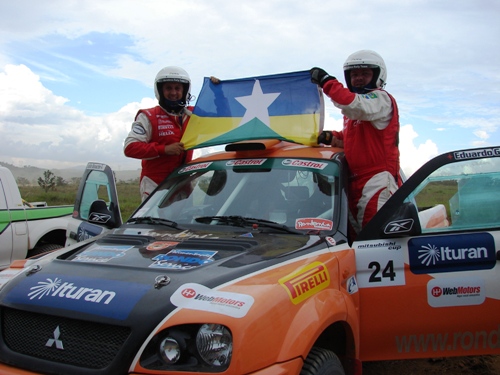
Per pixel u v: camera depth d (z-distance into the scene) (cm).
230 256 317
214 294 269
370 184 443
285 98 482
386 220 362
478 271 357
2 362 285
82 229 525
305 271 306
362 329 356
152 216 434
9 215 782
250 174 435
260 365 251
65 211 870
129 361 253
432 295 354
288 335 269
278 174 428
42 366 271
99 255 336
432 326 357
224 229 385
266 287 278
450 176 369
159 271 295
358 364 337
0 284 326
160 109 548
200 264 303
